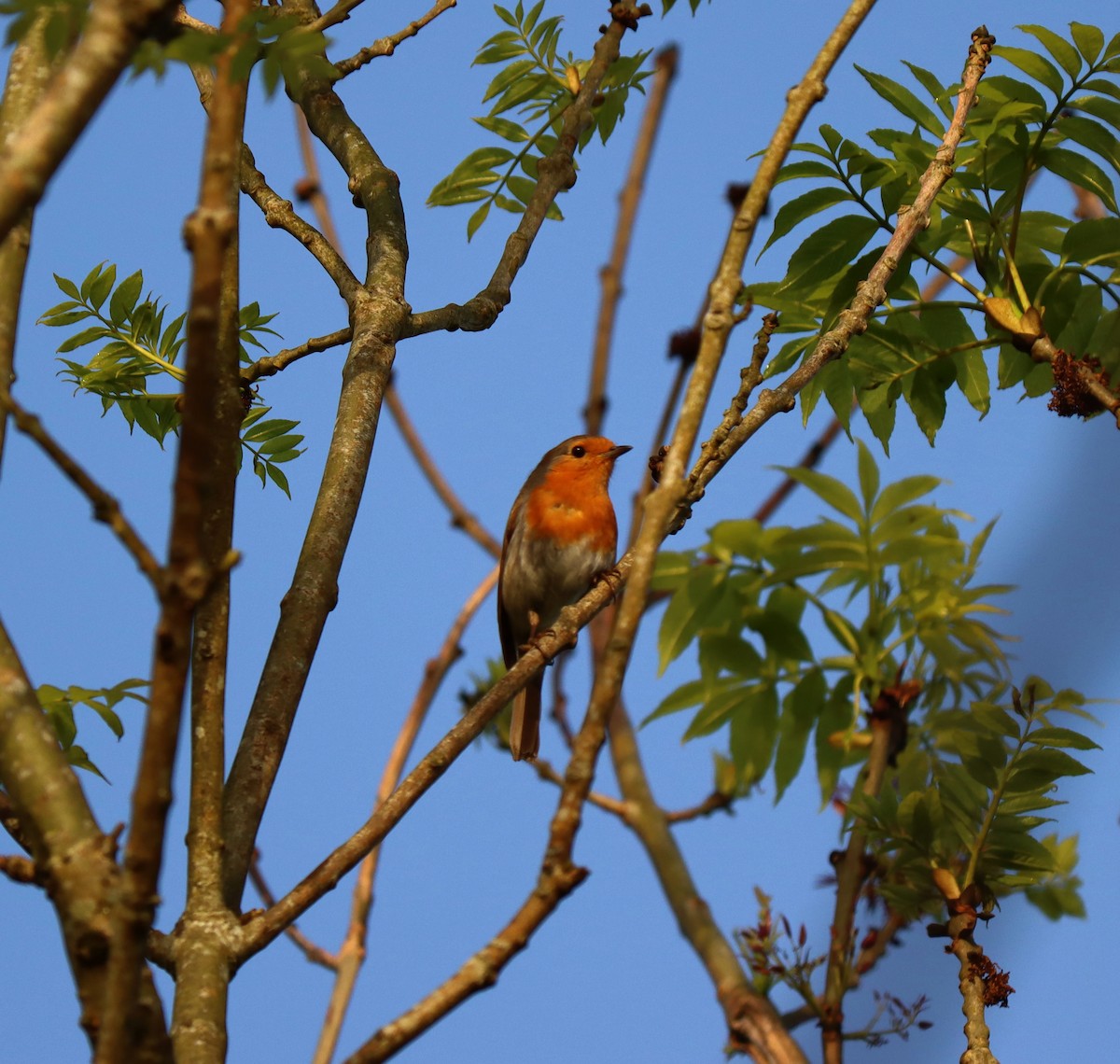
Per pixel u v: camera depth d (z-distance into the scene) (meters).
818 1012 8.61
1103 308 9.80
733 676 11.09
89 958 4.77
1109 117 8.87
